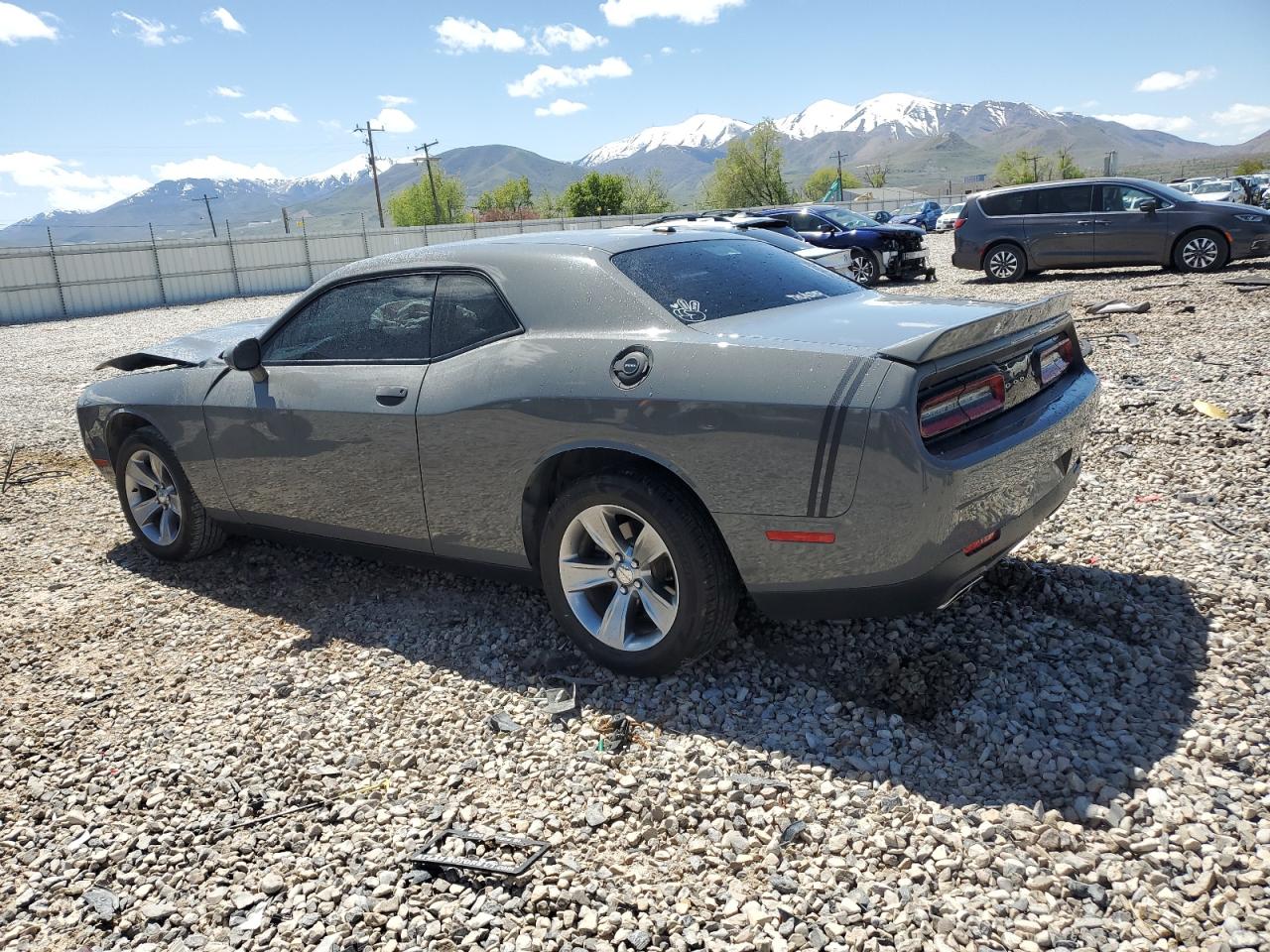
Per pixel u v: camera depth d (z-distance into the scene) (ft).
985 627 11.64
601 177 328.49
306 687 11.76
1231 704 9.59
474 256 12.14
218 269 128.88
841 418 9.05
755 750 9.60
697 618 10.30
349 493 13.11
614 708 10.66
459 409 11.53
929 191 494.59
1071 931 6.96
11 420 32.78
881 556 9.24
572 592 11.28
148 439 15.81
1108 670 10.45
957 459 9.15
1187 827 7.87
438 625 13.21
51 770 10.43
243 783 9.89
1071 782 8.60
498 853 8.39
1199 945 6.73
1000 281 55.11
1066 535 14.19
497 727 10.46
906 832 8.21
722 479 9.73
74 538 18.63
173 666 12.75
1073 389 11.48
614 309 10.89
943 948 6.92
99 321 99.91
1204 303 36.63
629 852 8.32
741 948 7.07
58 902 8.32
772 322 10.57
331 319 13.44
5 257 111.65
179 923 7.93
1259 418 19.38
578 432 10.57
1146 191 50.49
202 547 16.26
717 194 337.72
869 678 10.69
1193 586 12.12
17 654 13.41
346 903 7.93
